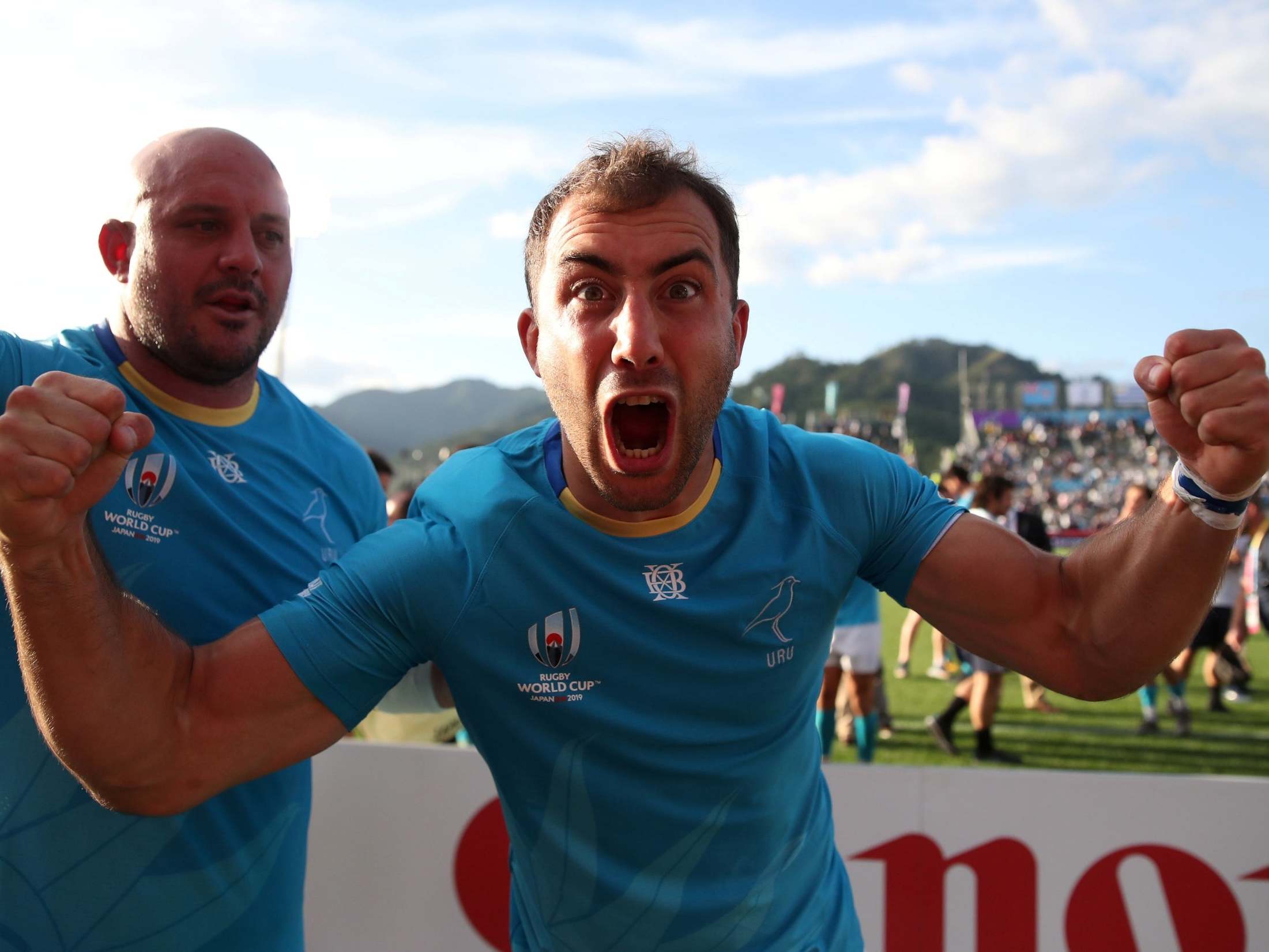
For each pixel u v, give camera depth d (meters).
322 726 1.35
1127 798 2.94
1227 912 2.88
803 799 1.53
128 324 1.80
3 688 1.62
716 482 1.41
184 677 1.28
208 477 1.77
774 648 1.40
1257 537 8.28
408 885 3.05
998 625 1.42
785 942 1.48
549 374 1.34
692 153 1.35
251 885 1.77
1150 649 1.30
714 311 1.33
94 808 1.64
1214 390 1.11
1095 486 44.22
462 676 1.39
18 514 1.04
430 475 1.58
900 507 1.46
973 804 2.98
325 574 1.39
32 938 1.66
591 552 1.36
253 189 1.74
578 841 1.43
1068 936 2.92
